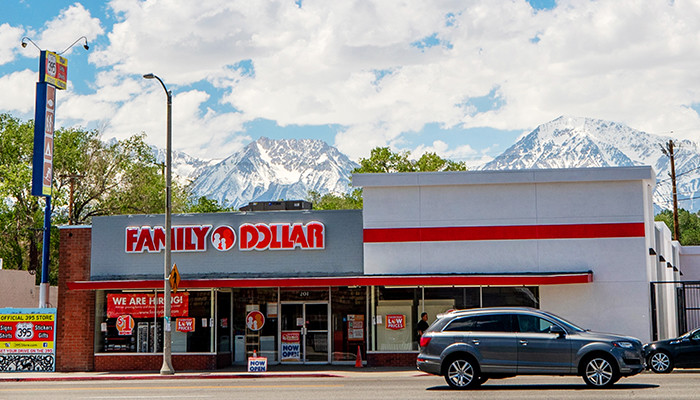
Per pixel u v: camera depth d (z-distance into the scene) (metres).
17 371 31.48
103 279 31.80
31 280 47.00
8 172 54.56
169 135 29.67
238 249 31.36
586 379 20.23
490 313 21.14
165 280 29.12
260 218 31.48
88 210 57.44
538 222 29.67
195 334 31.12
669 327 37.88
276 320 32.31
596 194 29.50
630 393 18.84
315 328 32.03
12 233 55.22
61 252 32.19
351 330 31.64
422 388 21.48
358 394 20.16
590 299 29.16
